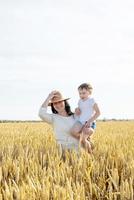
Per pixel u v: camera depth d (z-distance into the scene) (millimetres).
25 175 3412
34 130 10344
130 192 2789
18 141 6555
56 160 3893
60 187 2764
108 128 12391
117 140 6426
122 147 4984
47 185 2814
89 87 4523
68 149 4410
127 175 3539
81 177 3332
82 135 4406
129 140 6344
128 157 4199
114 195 2807
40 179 3240
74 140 4410
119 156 4090
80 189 2750
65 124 4355
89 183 3109
